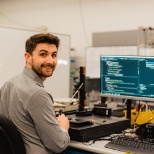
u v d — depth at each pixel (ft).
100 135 6.66
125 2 17.98
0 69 10.17
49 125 5.42
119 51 17.16
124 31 17.07
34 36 5.96
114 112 8.40
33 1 22.25
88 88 14.92
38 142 5.61
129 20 17.88
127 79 7.36
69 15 20.45
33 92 5.45
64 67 12.17
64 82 12.17
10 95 5.86
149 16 17.12
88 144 6.16
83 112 7.61
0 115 5.45
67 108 8.00
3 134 5.35
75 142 6.29
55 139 5.47
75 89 8.35
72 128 6.32
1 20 24.47
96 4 19.19
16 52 10.58
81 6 19.86
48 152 5.69
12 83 5.95
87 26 19.67
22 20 23.07
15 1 23.38
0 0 24.31
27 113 5.51
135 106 8.48
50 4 21.34
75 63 19.97
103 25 18.95
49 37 5.94
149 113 7.71
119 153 5.60
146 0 17.17
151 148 5.72
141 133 6.68
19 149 5.43
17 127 5.64
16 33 10.55
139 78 7.16
